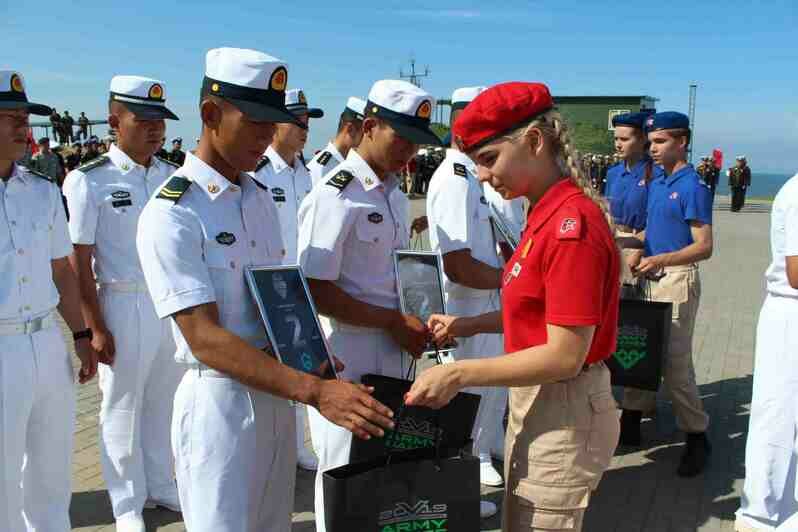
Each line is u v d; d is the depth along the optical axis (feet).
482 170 6.77
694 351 24.21
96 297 11.70
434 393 6.41
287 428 8.01
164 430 13.08
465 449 7.38
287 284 7.80
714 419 17.85
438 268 10.05
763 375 11.55
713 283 37.93
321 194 9.25
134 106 11.87
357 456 8.73
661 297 14.75
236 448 7.50
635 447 16.31
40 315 9.54
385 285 9.69
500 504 13.35
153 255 7.03
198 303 7.01
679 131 14.62
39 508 10.12
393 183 9.84
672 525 12.82
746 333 26.76
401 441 8.69
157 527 12.42
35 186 9.83
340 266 9.45
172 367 12.81
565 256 6.16
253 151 7.43
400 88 9.20
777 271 11.25
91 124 69.21
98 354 11.73
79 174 11.71
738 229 69.05
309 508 13.15
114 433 12.05
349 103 17.51
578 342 6.19
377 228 9.48
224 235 7.43
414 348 9.37
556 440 6.76
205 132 7.48
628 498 13.84
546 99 6.60
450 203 12.09
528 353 6.31
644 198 17.47
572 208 6.32
